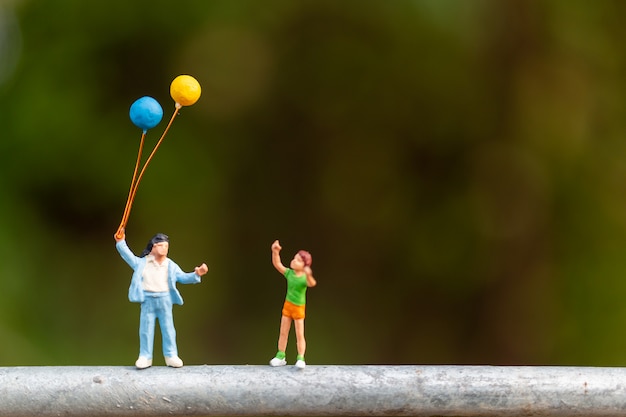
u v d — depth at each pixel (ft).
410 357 1.49
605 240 1.44
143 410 0.87
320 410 0.87
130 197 0.89
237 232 1.50
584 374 0.88
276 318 1.49
